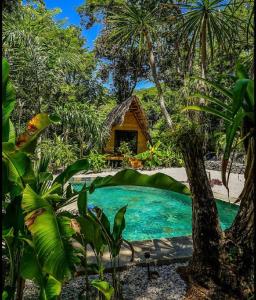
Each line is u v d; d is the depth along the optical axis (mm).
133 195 9852
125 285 2955
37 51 10953
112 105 22203
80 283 2947
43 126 2221
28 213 1756
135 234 6137
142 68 18188
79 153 13273
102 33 15312
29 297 2717
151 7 11844
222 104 2334
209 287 2734
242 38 8312
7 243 2043
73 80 18484
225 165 2072
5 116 2119
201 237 2824
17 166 1973
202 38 7535
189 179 2920
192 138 2873
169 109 17234
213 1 7129
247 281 2617
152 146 14578
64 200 2400
